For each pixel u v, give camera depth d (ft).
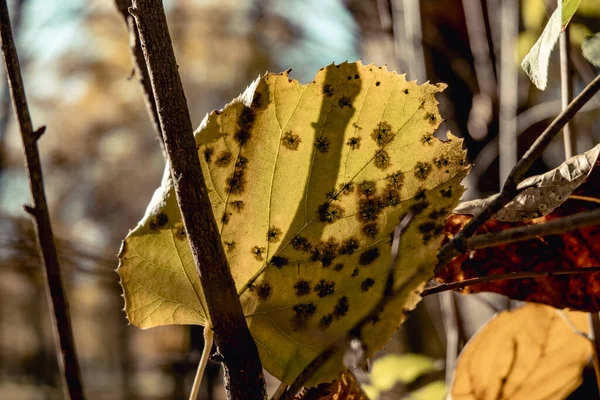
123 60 9.15
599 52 1.37
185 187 1.14
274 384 2.44
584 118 2.37
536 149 1.13
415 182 1.23
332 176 1.25
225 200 1.25
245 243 1.25
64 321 1.25
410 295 1.17
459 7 2.75
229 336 1.16
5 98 3.45
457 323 1.70
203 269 1.15
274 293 1.24
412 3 2.13
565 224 1.08
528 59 1.22
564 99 1.41
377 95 1.25
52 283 1.26
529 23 2.07
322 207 1.25
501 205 1.13
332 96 1.25
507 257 1.33
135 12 1.15
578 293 1.32
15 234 2.64
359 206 1.24
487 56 2.54
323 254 1.24
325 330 1.22
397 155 1.24
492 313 1.91
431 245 1.19
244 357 1.16
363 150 1.25
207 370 2.51
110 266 3.03
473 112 2.68
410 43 2.11
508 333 1.44
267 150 1.25
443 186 1.22
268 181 1.25
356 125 1.25
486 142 2.62
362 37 3.23
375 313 1.16
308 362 1.22
